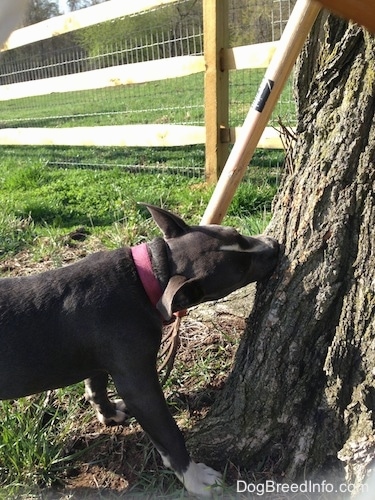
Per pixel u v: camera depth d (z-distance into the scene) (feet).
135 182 7.42
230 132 6.85
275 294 2.80
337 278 2.60
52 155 10.00
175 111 11.12
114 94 14.88
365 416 2.56
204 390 3.38
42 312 2.90
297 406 2.79
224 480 2.81
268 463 2.88
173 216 3.09
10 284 3.04
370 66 2.38
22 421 3.17
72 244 5.73
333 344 2.64
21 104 16.88
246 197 5.97
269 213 5.49
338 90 2.56
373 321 2.51
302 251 2.69
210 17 6.51
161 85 14.30
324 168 2.58
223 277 2.89
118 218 6.26
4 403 3.21
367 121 2.44
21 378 2.94
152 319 2.92
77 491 2.97
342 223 2.54
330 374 2.66
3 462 3.07
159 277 2.93
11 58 12.72
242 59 6.54
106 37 10.41
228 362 3.52
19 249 5.75
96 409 3.31
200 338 3.75
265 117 2.91
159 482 2.95
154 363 2.95
